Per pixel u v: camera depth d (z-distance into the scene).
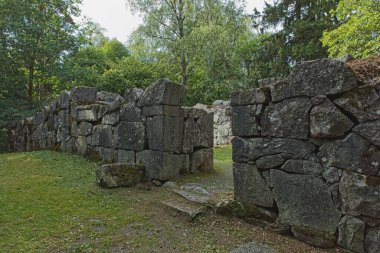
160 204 3.80
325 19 17.61
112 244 2.88
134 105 5.30
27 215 3.44
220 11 18.14
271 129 3.14
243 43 20.92
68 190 4.33
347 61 3.17
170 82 4.79
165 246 2.86
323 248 2.71
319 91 2.75
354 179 2.54
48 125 8.51
